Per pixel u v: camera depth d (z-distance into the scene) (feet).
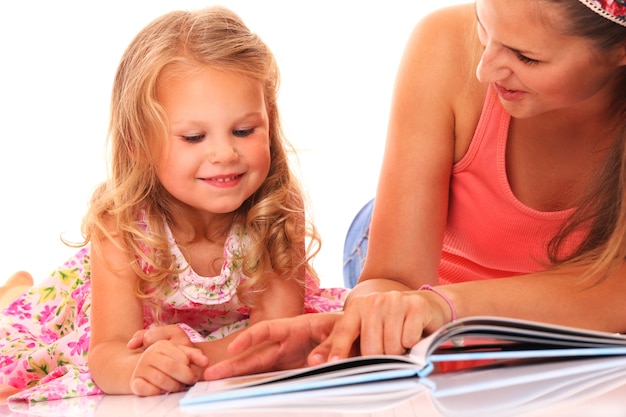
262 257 6.35
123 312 5.88
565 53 4.67
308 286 7.25
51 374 6.06
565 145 6.03
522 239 6.48
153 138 5.90
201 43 5.94
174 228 6.27
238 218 6.41
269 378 4.17
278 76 6.58
